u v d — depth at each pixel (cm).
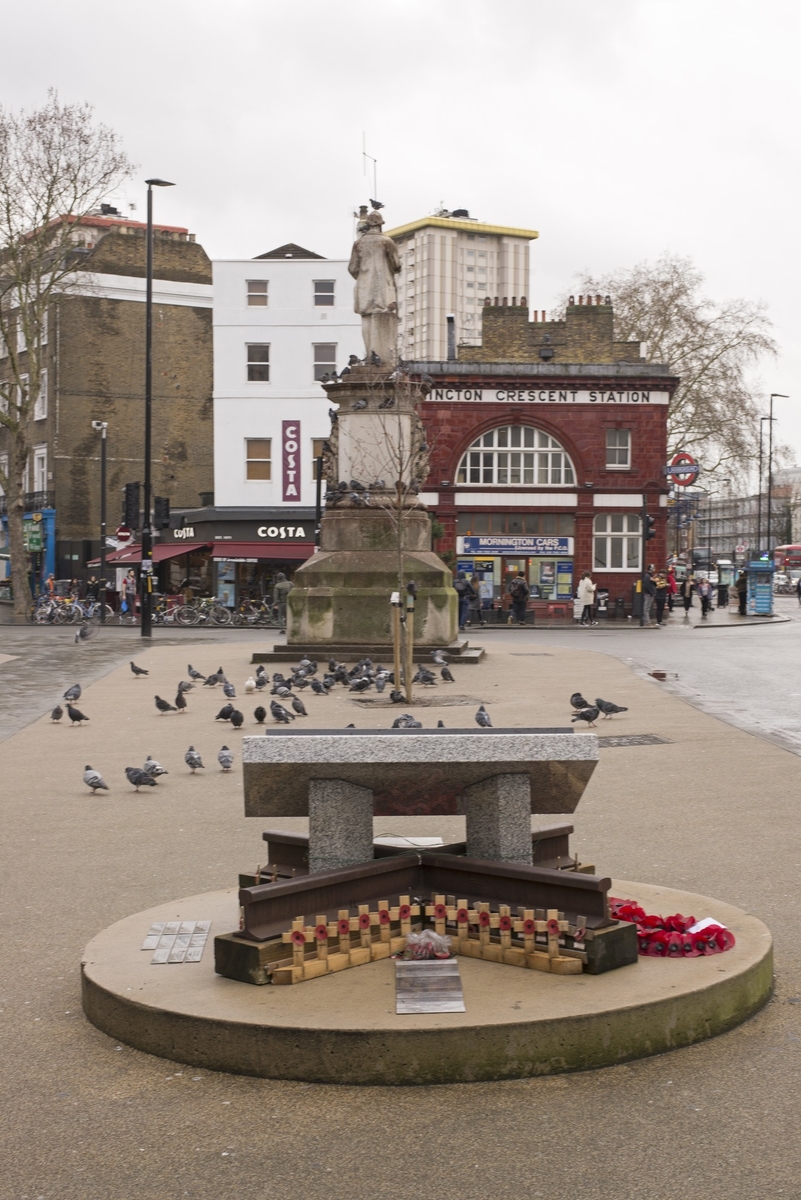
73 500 6209
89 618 4988
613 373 5447
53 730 1599
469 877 591
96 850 912
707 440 6744
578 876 557
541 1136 439
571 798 625
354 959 563
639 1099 466
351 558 2569
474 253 18888
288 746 578
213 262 5778
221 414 5803
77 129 4572
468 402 5416
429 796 620
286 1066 486
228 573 5712
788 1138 436
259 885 611
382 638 2531
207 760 1346
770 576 5803
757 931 611
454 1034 480
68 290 6022
